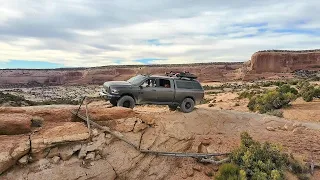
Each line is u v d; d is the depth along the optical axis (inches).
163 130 454.6
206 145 462.0
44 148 338.3
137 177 380.5
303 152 468.4
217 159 435.2
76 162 352.8
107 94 486.0
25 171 319.9
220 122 535.5
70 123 394.0
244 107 1109.7
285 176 404.8
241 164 412.5
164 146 432.1
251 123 570.3
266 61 5797.2
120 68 7303.2
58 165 340.5
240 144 450.6
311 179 406.9
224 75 6141.7
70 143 360.2
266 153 424.8
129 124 429.7
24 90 4813.0
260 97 1068.5
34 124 372.5
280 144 462.9
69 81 7421.3
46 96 3464.6
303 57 5861.2
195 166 416.5
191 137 461.7
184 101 525.7
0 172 301.1
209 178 401.1
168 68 6530.5
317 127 613.9
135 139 417.1
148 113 509.4
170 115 505.0
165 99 513.3
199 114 533.3
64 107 462.9
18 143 323.6
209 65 7027.6
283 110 923.4
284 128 566.3
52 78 7672.2
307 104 1005.8
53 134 353.1
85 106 458.0
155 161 404.2
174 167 409.7
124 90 480.4
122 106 482.3
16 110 397.7
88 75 7293.3
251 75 5137.8
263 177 384.5
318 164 433.4
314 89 1102.4
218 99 1578.5
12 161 312.3
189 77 551.5
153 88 502.0
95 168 357.4
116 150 388.8
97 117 419.5
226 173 379.9
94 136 386.3
